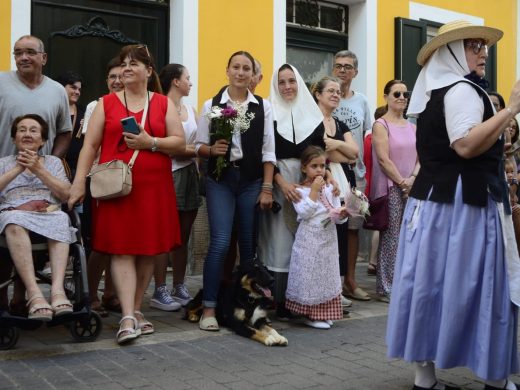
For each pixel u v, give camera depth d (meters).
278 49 7.88
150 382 3.60
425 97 3.47
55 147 4.85
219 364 3.97
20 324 4.09
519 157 6.32
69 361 3.93
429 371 3.49
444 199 3.27
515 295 3.22
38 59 4.61
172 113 4.60
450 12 9.57
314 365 4.02
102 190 4.24
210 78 7.35
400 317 3.34
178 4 7.19
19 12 6.21
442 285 3.27
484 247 3.24
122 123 4.30
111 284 5.29
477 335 3.21
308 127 5.16
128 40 7.09
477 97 3.27
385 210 5.88
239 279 4.67
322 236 4.89
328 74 8.84
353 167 5.94
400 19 8.94
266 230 5.17
